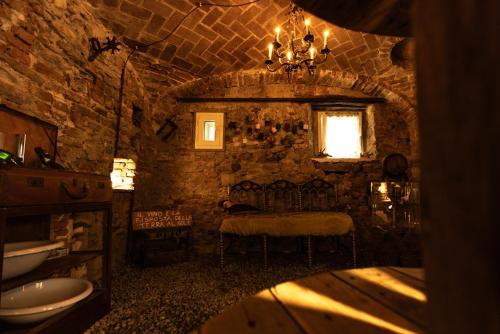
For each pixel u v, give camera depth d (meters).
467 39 0.19
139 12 2.59
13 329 1.16
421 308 0.54
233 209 3.60
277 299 0.59
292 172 4.05
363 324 0.48
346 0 0.73
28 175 1.18
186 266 3.05
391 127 4.15
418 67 0.24
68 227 2.04
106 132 2.66
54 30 1.95
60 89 2.02
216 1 2.53
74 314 1.39
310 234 2.89
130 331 1.58
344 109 4.34
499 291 0.17
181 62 3.41
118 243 2.96
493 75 0.17
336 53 3.37
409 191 3.65
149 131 3.76
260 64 3.60
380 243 3.58
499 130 0.17
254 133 4.11
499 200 0.16
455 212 0.19
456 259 0.19
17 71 1.63
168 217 3.30
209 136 4.09
